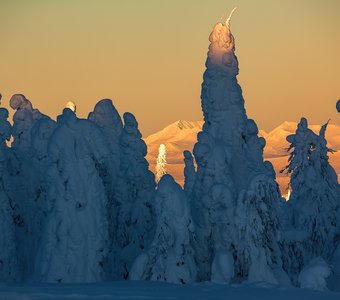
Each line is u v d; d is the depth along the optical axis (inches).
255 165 6131.9
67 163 4783.5
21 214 5821.9
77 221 4810.5
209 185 5329.7
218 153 5354.3
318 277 4035.4
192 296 3550.7
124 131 5954.7
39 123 6077.8
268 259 4704.7
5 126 5423.2
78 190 4803.2
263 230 4699.8
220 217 5068.9
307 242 5595.5
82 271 4808.1
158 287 3951.8
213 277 4633.4
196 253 5103.3
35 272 4867.1
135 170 5910.4
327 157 6432.1
